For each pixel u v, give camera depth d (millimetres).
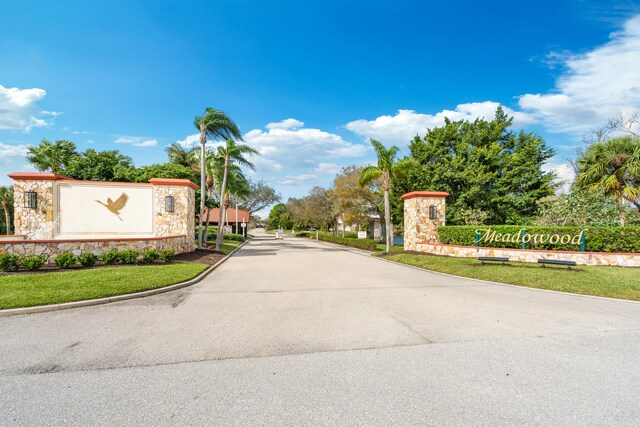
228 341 5297
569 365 4375
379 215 36438
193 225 19125
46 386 3822
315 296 8719
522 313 7016
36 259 10648
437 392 3646
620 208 16188
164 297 8547
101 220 17297
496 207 25000
